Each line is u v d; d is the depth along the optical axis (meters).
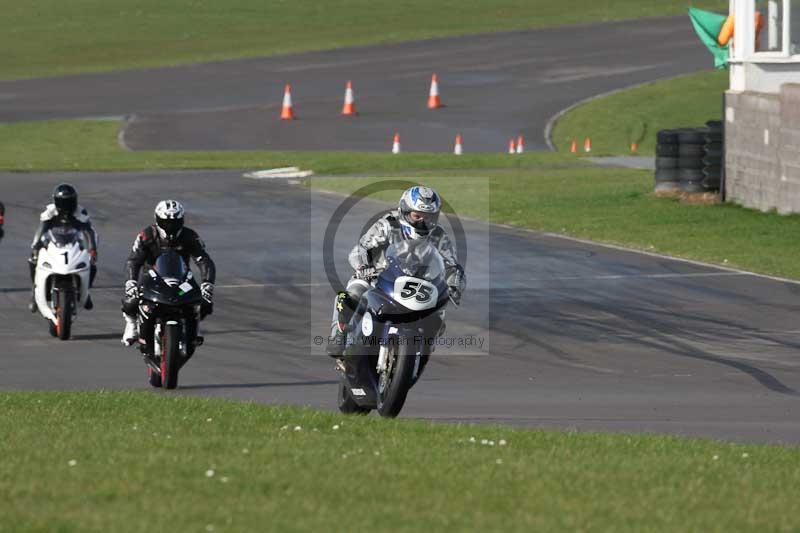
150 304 45.53
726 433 37.72
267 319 60.72
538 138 152.25
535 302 64.12
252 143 146.50
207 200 102.00
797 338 55.41
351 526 22.31
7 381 47.19
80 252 57.00
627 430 38.03
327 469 27.12
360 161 125.62
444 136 152.25
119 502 23.95
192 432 32.97
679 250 79.75
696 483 26.48
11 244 81.75
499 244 82.25
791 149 90.31
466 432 33.53
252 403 38.97
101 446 30.08
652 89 181.62
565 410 41.56
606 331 57.22
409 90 185.38
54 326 56.72
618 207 97.62
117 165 124.00
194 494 24.61
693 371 49.03
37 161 127.12
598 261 76.12
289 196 104.31
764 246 80.44
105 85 192.62
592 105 171.88
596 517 23.31
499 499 24.48
